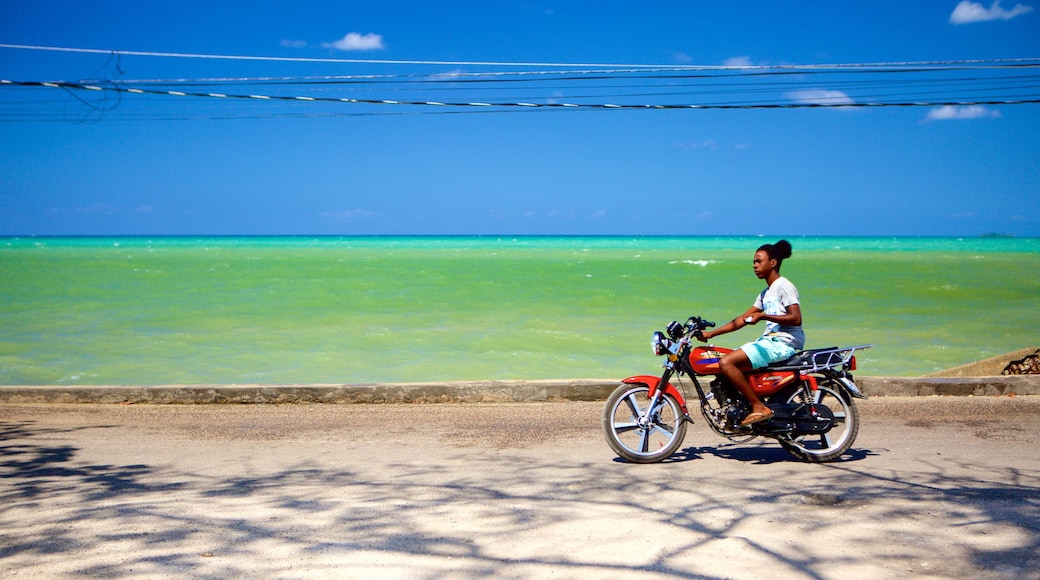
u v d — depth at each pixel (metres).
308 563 3.79
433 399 9.16
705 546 4.02
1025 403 8.77
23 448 6.86
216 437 7.34
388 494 5.16
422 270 38.03
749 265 42.41
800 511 4.66
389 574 3.64
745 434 6.05
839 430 7.16
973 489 5.18
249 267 40.12
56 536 4.25
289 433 7.50
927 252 70.56
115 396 9.28
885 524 4.38
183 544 4.09
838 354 6.02
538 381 9.40
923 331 18.78
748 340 17.59
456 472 5.84
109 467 6.11
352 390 9.18
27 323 19.92
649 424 6.17
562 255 60.28
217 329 19.06
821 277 34.22
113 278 32.97
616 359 15.27
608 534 4.22
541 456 6.40
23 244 97.75
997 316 21.61
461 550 3.97
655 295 26.53
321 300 24.89
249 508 4.81
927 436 7.11
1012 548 3.96
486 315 21.62
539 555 3.89
